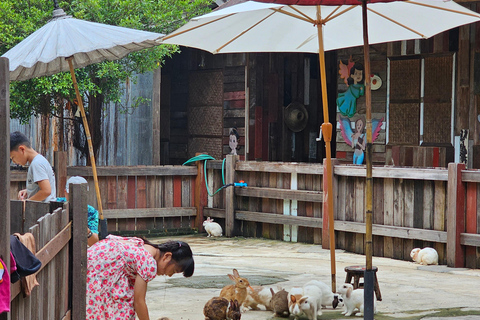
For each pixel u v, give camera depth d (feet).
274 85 54.90
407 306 20.98
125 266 14.14
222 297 19.34
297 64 56.03
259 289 20.13
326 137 20.61
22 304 10.37
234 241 38.52
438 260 30.76
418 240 31.58
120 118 50.75
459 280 26.20
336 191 34.76
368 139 16.21
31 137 50.24
